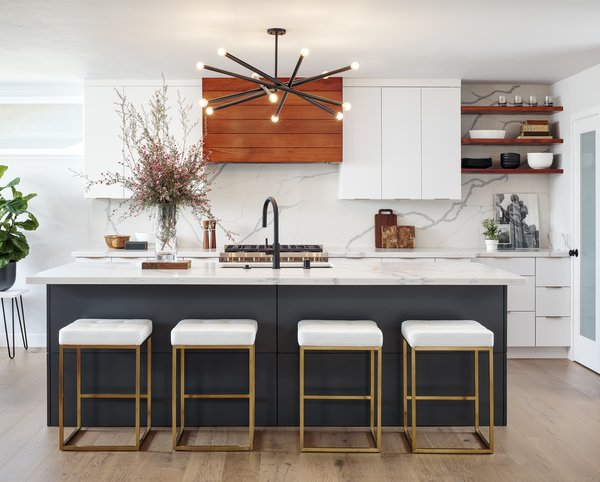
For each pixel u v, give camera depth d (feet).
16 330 21.84
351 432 13.19
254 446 12.41
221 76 19.72
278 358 13.25
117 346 11.89
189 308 13.20
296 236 21.65
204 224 20.59
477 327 12.20
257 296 13.20
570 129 20.10
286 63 18.16
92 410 13.29
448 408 13.35
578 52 17.03
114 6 13.15
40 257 21.77
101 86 20.06
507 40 15.84
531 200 21.80
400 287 13.32
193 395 12.37
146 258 19.79
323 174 21.62
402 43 16.05
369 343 11.89
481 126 21.58
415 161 20.34
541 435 13.10
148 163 13.92
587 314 18.95
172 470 11.33
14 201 19.89
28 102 21.39
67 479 10.94
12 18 13.96
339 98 19.94
